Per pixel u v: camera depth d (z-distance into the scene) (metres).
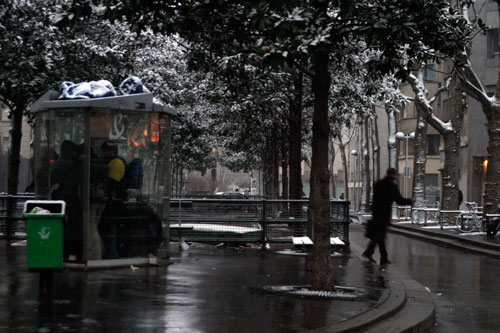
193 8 10.02
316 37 8.72
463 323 9.94
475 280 15.09
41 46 20.20
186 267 13.29
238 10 10.11
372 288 11.30
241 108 28.11
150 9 9.87
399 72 11.28
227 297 9.70
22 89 20.28
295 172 27.98
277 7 8.88
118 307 8.67
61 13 10.06
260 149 52.75
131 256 12.96
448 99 52.78
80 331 7.24
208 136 52.00
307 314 8.56
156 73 30.17
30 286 10.23
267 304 9.22
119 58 22.34
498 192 28.12
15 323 7.59
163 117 13.37
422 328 8.97
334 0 9.20
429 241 27.94
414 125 62.50
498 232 26.53
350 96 25.62
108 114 12.47
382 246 17.41
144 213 13.04
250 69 22.34
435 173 60.69
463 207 46.81
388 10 9.76
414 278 15.42
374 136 54.84
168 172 13.72
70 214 12.39
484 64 44.09
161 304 8.95
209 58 14.27
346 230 19.77
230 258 15.57
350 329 7.77
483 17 44.06
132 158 12.82
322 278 10.53
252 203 19.61
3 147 55.88
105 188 12.52
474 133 45.84
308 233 17.62
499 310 11.09
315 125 10.44
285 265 14.29
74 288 10.15
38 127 12.88
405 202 17.22
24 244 17.62
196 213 19.61
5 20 19.72
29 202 9.50
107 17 9.88
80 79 22.09
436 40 10.62
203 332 7.36
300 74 22.22
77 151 12.39
